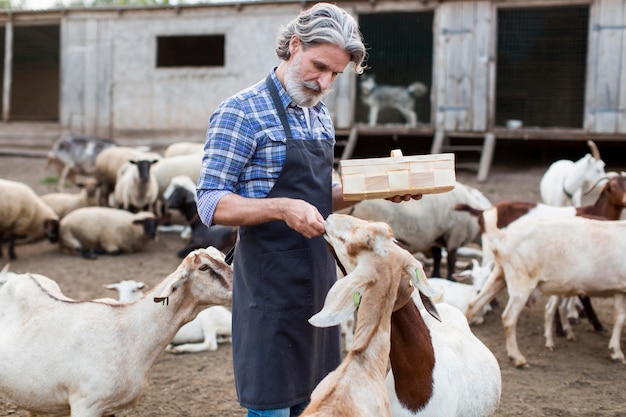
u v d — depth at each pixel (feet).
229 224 8.98
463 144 54.80
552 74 58.44
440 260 27.50
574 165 34.45
